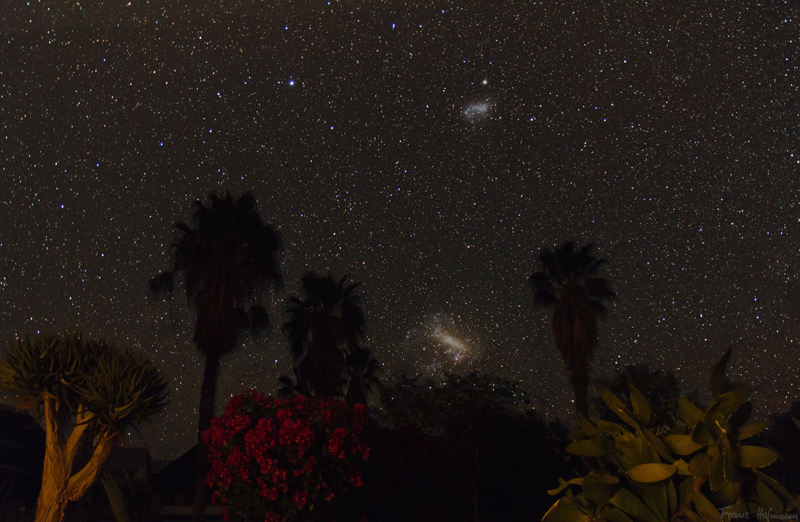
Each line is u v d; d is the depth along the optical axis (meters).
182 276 19.56
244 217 19.70
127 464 26.72
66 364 6.96
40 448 20.44
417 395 24.42
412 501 10.86
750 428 1.60
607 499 1.70
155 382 7.39
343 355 25.14
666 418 1.77
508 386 24.11
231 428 7.75
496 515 20.73
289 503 7.55
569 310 23.11
